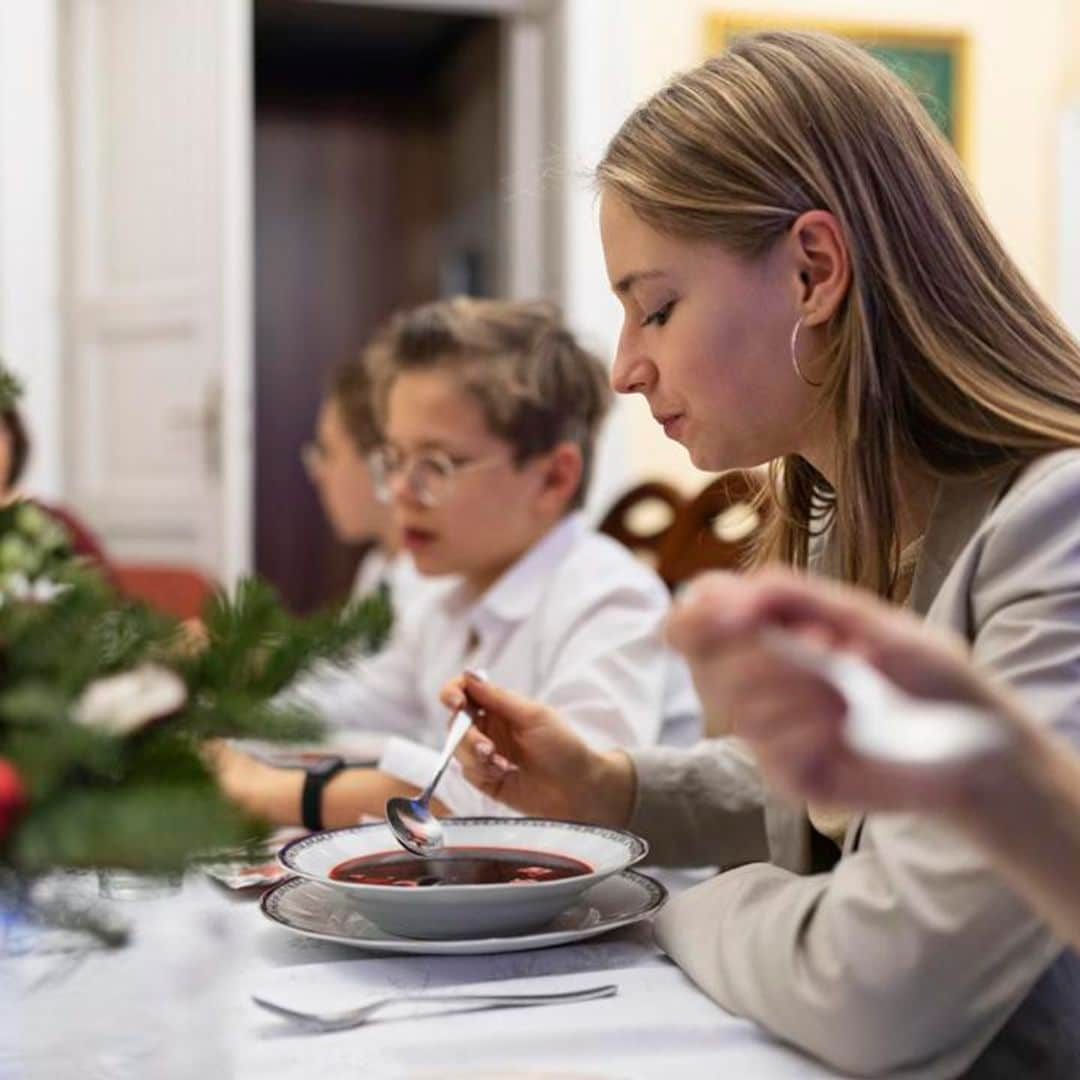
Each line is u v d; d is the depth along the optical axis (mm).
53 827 460
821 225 810
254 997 720
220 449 3752
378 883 833
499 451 1510
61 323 3891
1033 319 829
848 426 810
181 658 543
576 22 3707
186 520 3812
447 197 5969
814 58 846
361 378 2436
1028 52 3861
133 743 515
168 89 3793
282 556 6047
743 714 403
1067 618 686
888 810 411
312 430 6105
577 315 3734
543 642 1449
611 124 3738
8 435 1904
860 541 817
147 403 3863
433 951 778
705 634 407
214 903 542
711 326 829
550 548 1530
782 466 1019
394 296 6172
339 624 558
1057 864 447
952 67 3822
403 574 2256
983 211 849
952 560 783
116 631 543
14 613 532
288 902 854
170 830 463
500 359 1511
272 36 5926
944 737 383
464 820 946
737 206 818
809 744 395
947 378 797
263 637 550
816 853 913
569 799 1016
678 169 834
